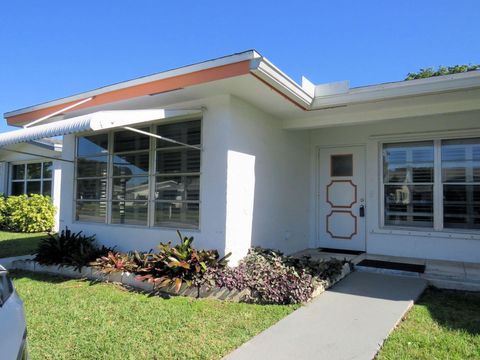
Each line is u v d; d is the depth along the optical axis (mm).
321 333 3793
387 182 7867
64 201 8227
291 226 7816
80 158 8070
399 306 4621
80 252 6676
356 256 7512
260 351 3383
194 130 6344
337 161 8523
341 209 8414
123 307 4656
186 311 4500
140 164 7047
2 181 15492
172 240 6426
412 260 7105
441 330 3910
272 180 7121
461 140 7160
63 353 3324
